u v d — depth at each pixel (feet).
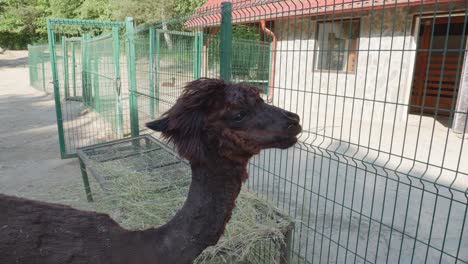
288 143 6.18
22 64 103.30
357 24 34.17
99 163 14.44
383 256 11.50
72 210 7.11
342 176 18.62
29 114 37.32
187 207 6.50
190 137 6.08
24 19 128.16
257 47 34.83
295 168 19.83
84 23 22.35
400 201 15.52
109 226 6.87
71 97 43.50
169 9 74.64
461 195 16.16
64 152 21.34
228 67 12.05
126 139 17.37
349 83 35.19
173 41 19.97
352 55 34.96
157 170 14.23
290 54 35.99
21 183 18.07
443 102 38.63
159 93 20.66
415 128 30.58
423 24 39.11
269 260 10.44
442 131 29.78
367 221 13.67
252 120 6.02
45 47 52.31
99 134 28.27
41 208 6.90
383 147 24.54
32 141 26.50
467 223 13.60
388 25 32.19
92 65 35.88
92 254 6.33
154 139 17.03
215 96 6.09
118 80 26.27
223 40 11.98
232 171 6.33
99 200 13.29
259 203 11.19
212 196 6.32
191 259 6.45
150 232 6.73
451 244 12.19
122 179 12.89
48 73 56.70
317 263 11.21
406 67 31.99
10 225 6.32
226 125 6.03
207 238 6.41
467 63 26.94
